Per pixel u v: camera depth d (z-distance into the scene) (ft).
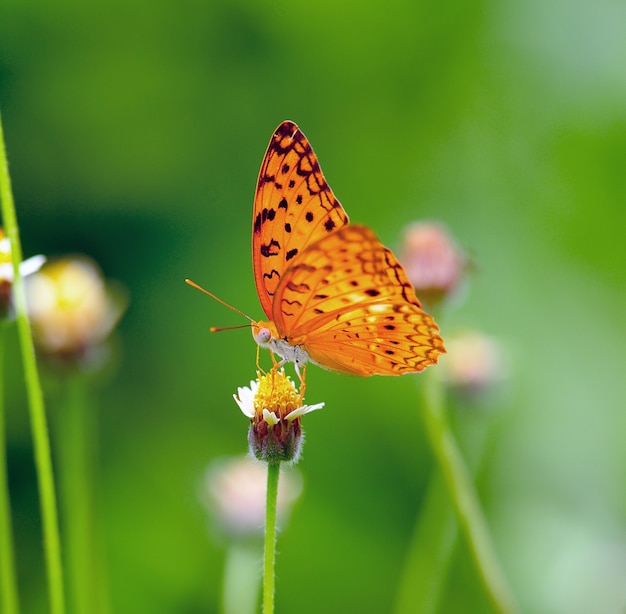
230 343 1.94
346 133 2.14
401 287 1.49
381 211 2.12
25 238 1.95
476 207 2.13
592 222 2.09
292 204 1.51
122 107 2.03
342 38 2.11
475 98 2.18
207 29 2.05
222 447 1.91
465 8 2.15
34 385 1.46
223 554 1.83
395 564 1.87
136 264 1.97
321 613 1.84
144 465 1.89
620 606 1.78
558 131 2.16
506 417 1.91
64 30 2.00
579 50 2.19
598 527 1.86
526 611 1.80
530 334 1.99
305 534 1.86
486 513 1.87
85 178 2.00
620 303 2.01
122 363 1.92
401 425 1.92
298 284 1.49
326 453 1.91
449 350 1.70
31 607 1.79
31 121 1.99
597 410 1.93
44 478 1.46
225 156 2.06
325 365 1.57
